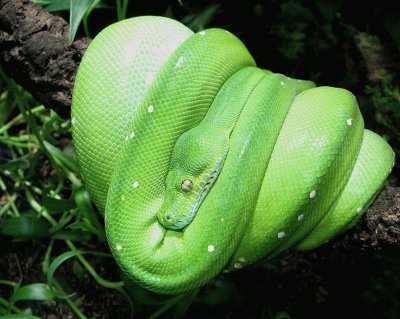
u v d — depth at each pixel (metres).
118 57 0.52
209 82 0.52
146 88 0.52
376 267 0.65
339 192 0.52
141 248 0.50
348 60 0.69
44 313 0.62
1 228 0.63
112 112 0.52
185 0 0.70
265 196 0.51
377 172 0.52
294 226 0.51
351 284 0.65
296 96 0.54
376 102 0.67
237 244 0.50
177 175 0.51
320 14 0.70
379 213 0.52
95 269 0.63
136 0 0.68
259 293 0.64
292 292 0.65
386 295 0.65
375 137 0.54
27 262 0.64
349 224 0.52
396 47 0.69
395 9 0.68
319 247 0.56
